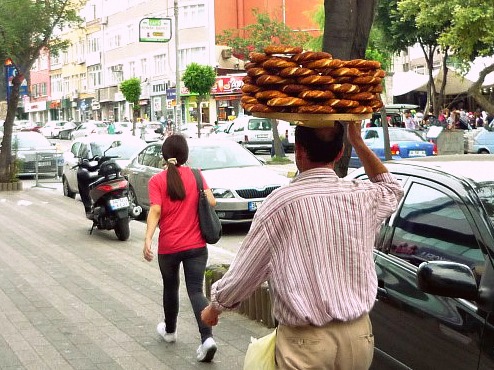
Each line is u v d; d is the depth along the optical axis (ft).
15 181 74.28
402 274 14.15
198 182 20.84
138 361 20.79
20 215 54.08
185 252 20.57
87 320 25.12
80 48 261.85
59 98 284.61
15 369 20.17
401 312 13.69
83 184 44.91
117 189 41.60
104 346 22.21
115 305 27.14
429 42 115.14
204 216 20.71
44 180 84.84
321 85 10.39
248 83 10.86
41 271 33.58
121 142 65.77
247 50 150.00
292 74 10.29
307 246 10.32
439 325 12.55
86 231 46.03
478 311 11.78
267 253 10.50
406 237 14.75
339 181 10.77
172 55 199.82
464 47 75.10
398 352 13.74
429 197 14.65
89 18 251.80
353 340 10.45
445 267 11.60
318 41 112.06
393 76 128.77
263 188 43.75
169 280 21.36
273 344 11.07
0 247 40.27
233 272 10.64
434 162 15.74
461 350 11.94
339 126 10.81
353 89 10.36
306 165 10.84
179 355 21.25
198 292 20.57
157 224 20.94
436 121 111.86
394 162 16.67
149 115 213.05
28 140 87.71
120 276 32.35
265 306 23.71
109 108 241.35
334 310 10.25
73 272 33.30
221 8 191.42
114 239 42.83
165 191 20.56
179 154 20.92
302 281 10.27
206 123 174.60
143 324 24.53
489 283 11.84
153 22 106.32
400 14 106.22
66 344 22.41
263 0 191.01
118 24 229.45
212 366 20.30
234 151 48.34
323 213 10.40
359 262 10.48
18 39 69.00
